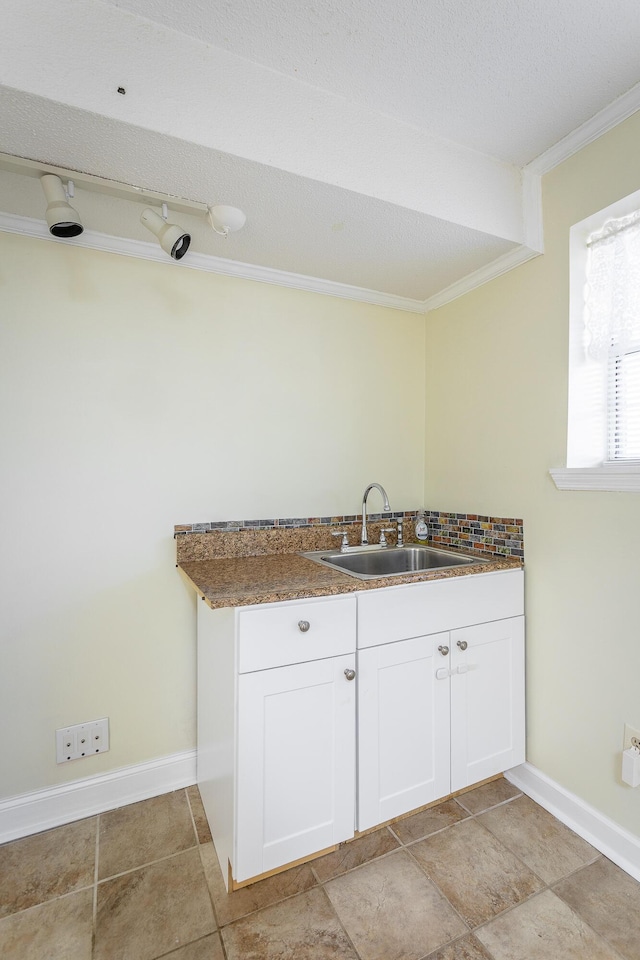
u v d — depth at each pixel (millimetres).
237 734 1179
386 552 2006
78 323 1540
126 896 1236
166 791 1658
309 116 1247
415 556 2059
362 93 1273
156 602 1659
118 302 1601
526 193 1600
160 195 1315
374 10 1036
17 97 967
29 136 1082
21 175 1244
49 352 1500
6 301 1443
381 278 1917
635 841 1307
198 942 1112
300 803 1266
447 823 1503
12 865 1340
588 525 1458
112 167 1202
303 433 1944
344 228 1515
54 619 1510
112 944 1110
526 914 1182
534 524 1651
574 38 1108
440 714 1498
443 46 1127
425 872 1308
